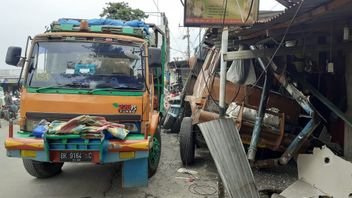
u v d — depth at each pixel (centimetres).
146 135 578
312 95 731
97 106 596
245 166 504
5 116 1756
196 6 635
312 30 594
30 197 606
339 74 737
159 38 953
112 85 611
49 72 616
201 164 814
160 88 870
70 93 601
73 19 729
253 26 605
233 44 771
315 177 532
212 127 518
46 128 558
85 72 616
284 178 703
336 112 629
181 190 637
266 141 689
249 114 697
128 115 600
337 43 610
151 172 702
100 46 628
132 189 644
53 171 730
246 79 768
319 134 702
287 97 750
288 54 633
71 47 627
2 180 711
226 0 607
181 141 785
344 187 506
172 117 1214
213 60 838
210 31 836
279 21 547
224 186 495
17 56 621
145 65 624
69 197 605
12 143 545
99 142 537
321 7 457
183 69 1661
